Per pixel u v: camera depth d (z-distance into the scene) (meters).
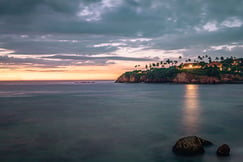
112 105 54.50
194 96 79.88
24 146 19.05
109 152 17.55
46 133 24.03
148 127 27.28
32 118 34.47
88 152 17.56
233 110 42.91
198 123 29.47
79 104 57.19
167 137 22.27
